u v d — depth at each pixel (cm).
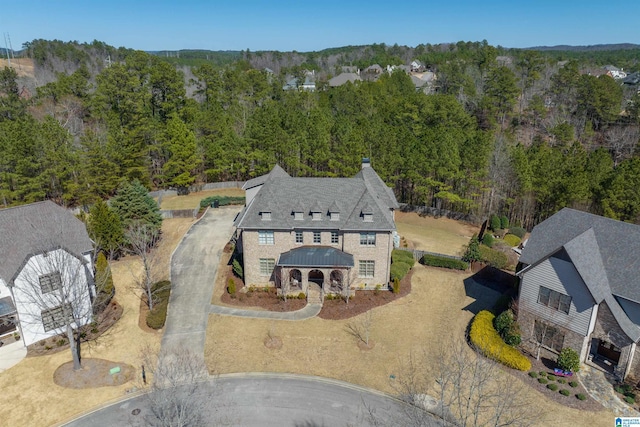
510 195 6512
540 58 13038
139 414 3017
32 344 3694
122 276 4878
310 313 4172
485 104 10312
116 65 8831
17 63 16800
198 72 11188
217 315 4141
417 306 4331
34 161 6359
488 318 3919
